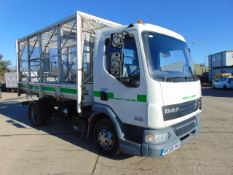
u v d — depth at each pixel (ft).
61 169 16.37
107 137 18.12
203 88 115.34
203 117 34.01
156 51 15.93
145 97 15.06
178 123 16.48
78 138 23.59
